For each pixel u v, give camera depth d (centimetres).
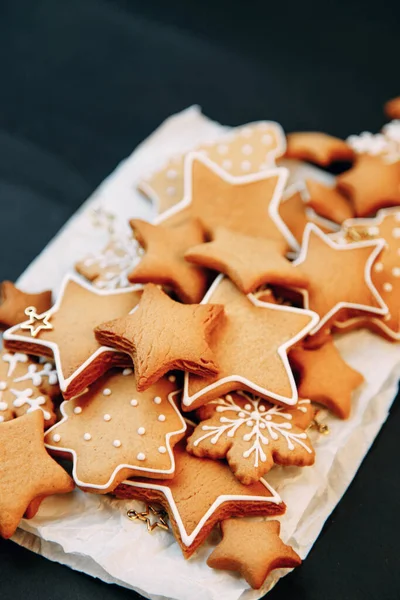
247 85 75
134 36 77
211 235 62
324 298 60
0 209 70
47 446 56
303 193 67
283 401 56
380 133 72
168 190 66
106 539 56
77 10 78
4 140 73
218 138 67
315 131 73
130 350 56
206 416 57
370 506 58
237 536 55
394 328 61
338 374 59
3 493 55
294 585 56
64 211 70
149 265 59
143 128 73
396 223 64
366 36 76
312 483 57
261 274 58
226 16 77
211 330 58
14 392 58
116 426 56
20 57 76
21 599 56
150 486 56
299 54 76
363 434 59
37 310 61
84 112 74
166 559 55
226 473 56
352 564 56
